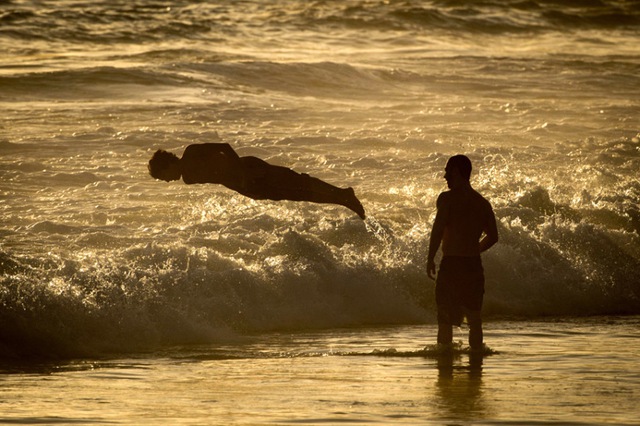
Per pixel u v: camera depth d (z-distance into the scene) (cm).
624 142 7200
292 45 13175
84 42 12188
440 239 3222
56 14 13075
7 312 3266
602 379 2758
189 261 3962
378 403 2420
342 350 3341
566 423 2184
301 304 3941
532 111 8569
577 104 9138
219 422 2202
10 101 8031
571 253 4822
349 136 7038
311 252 4234
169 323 3516
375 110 8375
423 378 2786
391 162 6294
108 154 6206
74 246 4212
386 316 4062
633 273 4756
